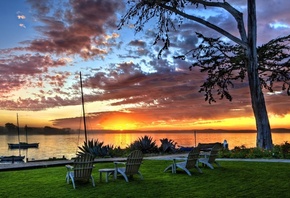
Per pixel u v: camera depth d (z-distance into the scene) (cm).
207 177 1178
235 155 1955
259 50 2669
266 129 2238
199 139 12369
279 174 1212
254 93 2272
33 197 905
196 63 2919
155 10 2322
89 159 1041
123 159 1823
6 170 1423
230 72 2950
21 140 19488
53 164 1586
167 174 1261
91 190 985
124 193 936
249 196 874
